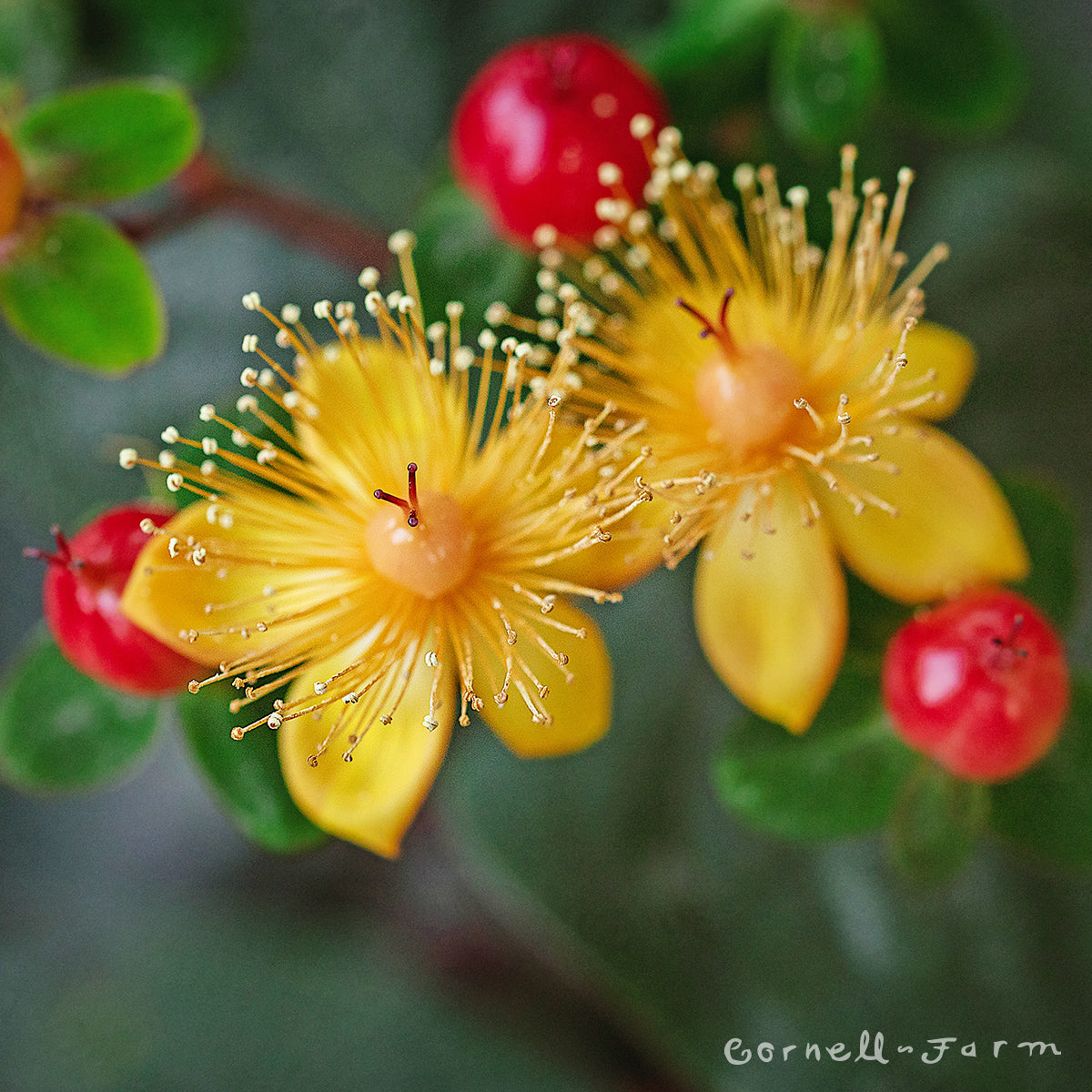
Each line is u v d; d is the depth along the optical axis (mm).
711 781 214
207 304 219
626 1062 230
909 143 215
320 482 184
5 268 188
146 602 179
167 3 205
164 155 188
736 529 187
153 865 240
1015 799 185
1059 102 221
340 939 235
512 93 187
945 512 185
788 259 190
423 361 183
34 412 219
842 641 184
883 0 199
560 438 186
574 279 192
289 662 181
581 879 213
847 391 188
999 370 217
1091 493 215
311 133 219
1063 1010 212
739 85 197
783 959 212
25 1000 232
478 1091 228
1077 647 212
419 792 180
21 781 187
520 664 183
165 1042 229
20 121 189
